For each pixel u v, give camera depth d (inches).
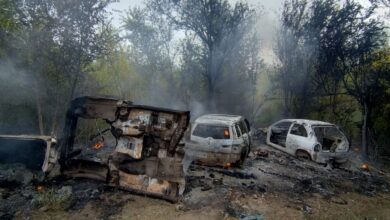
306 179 327.9
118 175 251.8
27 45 303.7
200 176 305.4
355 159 479.8
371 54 583.2
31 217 203.6
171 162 244.4
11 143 248.7
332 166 390.3
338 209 263.9
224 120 347.9
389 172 454.9
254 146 478.6
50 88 344.8
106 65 513.0
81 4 299.3
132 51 647.8
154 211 224.8
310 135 401.7
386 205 287.4
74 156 279.3
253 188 287.4
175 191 242.5
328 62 615.8
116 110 252.4
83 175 265.3
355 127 650.8
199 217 221.3
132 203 234.7
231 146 327.9
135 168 250.4
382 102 571.8
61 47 309.1
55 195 227.0
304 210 252.4
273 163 384.5
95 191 245.0
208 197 254.4
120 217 213.0
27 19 292.2
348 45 602.9
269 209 247.0
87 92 401.7
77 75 330.6
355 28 603.8
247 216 226.4
